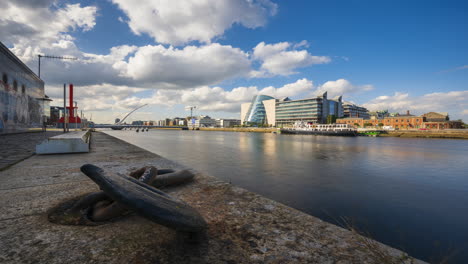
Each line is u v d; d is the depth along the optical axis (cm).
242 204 297
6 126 2411
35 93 3388
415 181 1409
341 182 1297
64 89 2820
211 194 340
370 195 1045
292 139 6519
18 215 243
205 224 185
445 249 555
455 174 1677
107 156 785
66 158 727
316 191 1082
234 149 3300
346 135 8438
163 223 154
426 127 9481
